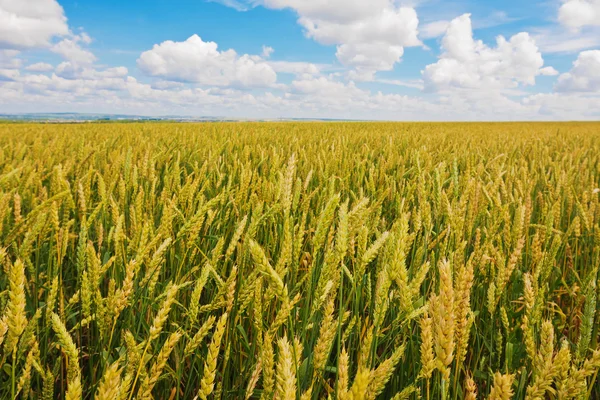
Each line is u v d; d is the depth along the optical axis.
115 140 7.64
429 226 2.07
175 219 2.36
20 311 0.99
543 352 1.03
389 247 1.31
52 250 1.81
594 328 1.91
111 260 1.44
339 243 1.16
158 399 1.90
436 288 1.93
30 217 1.68
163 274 2.36
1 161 4.45
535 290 1.38
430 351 0.95
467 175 2.77
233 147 6.61
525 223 2.30
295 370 1.01
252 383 1.27
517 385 1.56
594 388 2.00
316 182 4.12
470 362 2.00
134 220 2.16
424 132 15.33
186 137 8.66
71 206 2.08
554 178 4.19
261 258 0.98
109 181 3.37
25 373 1.28
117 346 1.83
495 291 1.67
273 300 2.08
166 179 2.88
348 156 5.39
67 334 1.09
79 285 1.67
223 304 1.50
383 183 3.79
